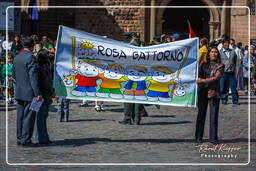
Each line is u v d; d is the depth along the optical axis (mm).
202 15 45219
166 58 14359
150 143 14336
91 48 14305
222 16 41250
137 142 14445
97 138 14953
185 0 46938
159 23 41094
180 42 14328
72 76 14281
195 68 14312
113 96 14406
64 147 13680
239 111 21297
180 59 14352
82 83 14312
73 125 17188
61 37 14227
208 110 21297
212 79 14055
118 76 14398
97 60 14344
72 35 14250
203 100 14398
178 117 19250
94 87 14352
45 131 14062
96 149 13453
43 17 42531
